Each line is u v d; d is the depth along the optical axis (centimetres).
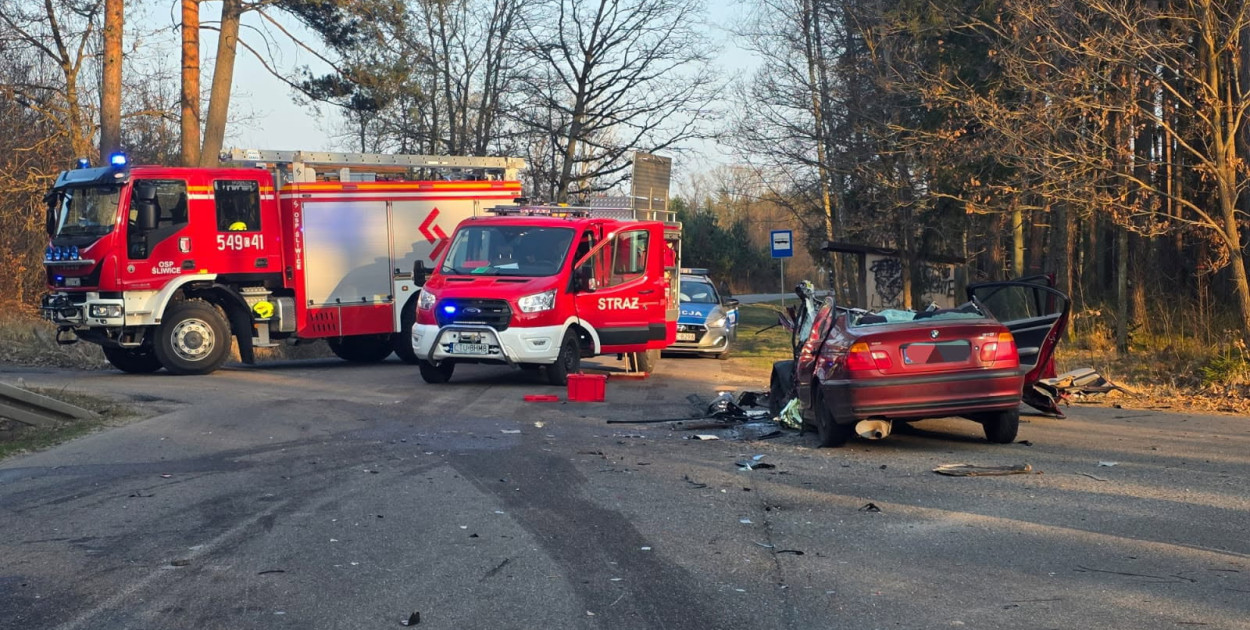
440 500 802
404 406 1347
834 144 2770
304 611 544
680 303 2283
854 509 767
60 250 1725
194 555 651
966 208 2123
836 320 1070
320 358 2372
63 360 2038
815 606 549
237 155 1844
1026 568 613
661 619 530
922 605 548
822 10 2819
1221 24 1706
